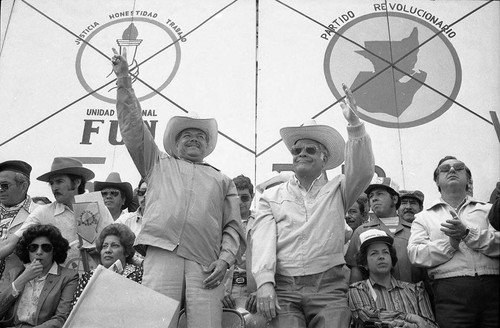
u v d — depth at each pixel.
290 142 3.64
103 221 3.92
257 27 6.40
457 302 3.22
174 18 6.48
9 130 6.02
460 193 3.54
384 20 6.30
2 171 4.28
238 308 3.42
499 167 5.59
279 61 6.23
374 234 3.45
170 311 2.89
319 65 6.18
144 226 3.12
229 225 3.29
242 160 5.85
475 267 3.25
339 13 6.38
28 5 6.54
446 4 6.30
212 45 6.34
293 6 6.45
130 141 3.19
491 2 6.28
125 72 3.21
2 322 3.44
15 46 6.37
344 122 5.94
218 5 6.53
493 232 3.26
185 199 3.16
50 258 3.62
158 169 3.26
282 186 3.48
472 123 5.80
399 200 4.20
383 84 6.04
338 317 3.04
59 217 4.02
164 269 3.04
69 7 6.54
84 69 6.28
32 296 3.51
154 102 6.11
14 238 3.85
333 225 3.26
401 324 3.19
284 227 3.29
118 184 4.73
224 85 6.16
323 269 3.17
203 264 3.11
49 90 6.20
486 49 6.09
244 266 3.96
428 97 5.95
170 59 6.29
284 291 3.17
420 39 6.18
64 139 6.00
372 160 3.30
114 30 6.44
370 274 3.42
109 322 2.88
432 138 5.78
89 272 3.55
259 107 6.05
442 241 3.35
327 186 3.39
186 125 3.50
